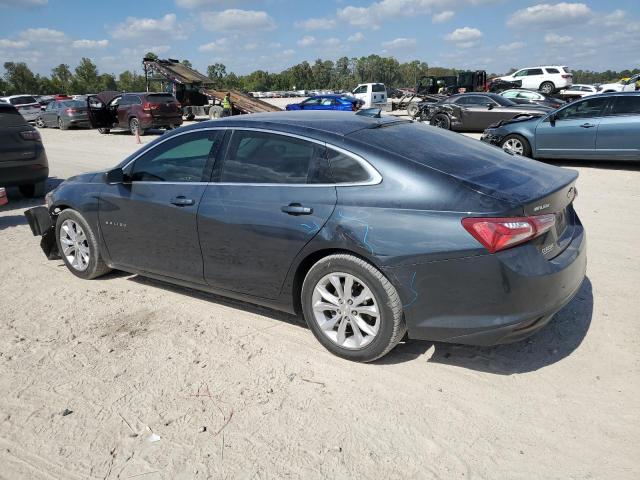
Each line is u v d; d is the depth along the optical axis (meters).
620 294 4.41
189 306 4.46
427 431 2.83
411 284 3.13
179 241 4.16
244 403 3.12
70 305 4.55
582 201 7.91
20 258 5.83
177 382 3.35
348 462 2.63
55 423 2.99
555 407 3.00
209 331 4.01
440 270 3.05
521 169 3.49
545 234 3.16
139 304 4.54
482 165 3.40
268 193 3.64
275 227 3.56
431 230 3.05
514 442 2.73
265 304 3.88
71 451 2.77
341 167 3.41
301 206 3.46
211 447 2.76
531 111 17.06
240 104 26.66
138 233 4.45
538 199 3.03
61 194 5.00
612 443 2.70
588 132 10.73
